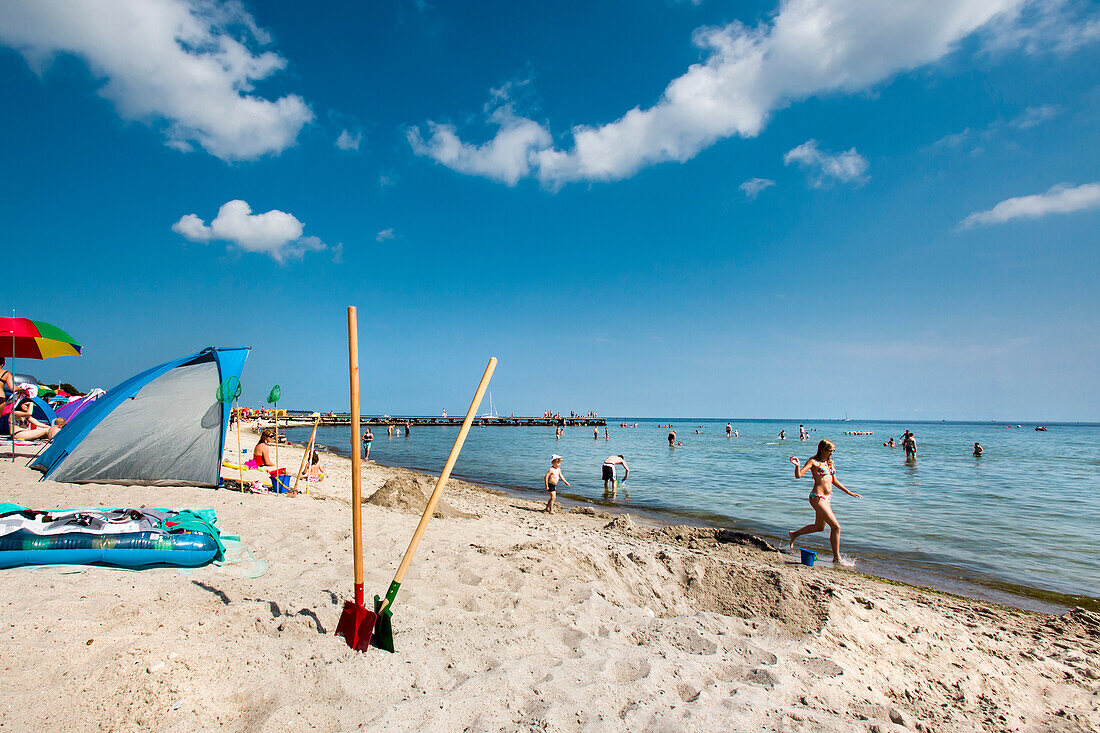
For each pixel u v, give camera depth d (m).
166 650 2.76
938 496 17.27
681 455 34.88
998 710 3.76
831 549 9.23
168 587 3.87
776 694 3.37
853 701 3.48
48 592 3.47
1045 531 11.95
